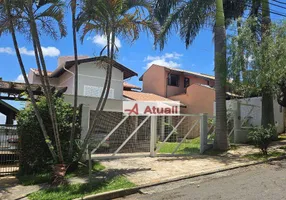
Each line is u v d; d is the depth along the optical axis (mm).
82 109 10109
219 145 13227
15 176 8984
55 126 8383
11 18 8055
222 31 13539
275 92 13812
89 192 7152
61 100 10016
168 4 14383
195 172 9125
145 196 7086
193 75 28531
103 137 12523
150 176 8633
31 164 9055
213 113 22609
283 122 19250
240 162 10672
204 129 13328
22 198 6859
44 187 7660
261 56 12211
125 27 9172
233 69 12594
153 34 9883
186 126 17422
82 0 8492
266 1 15633
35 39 8234
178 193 7160
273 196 6520
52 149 8492
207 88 23812
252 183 7762
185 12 14500
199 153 12875
